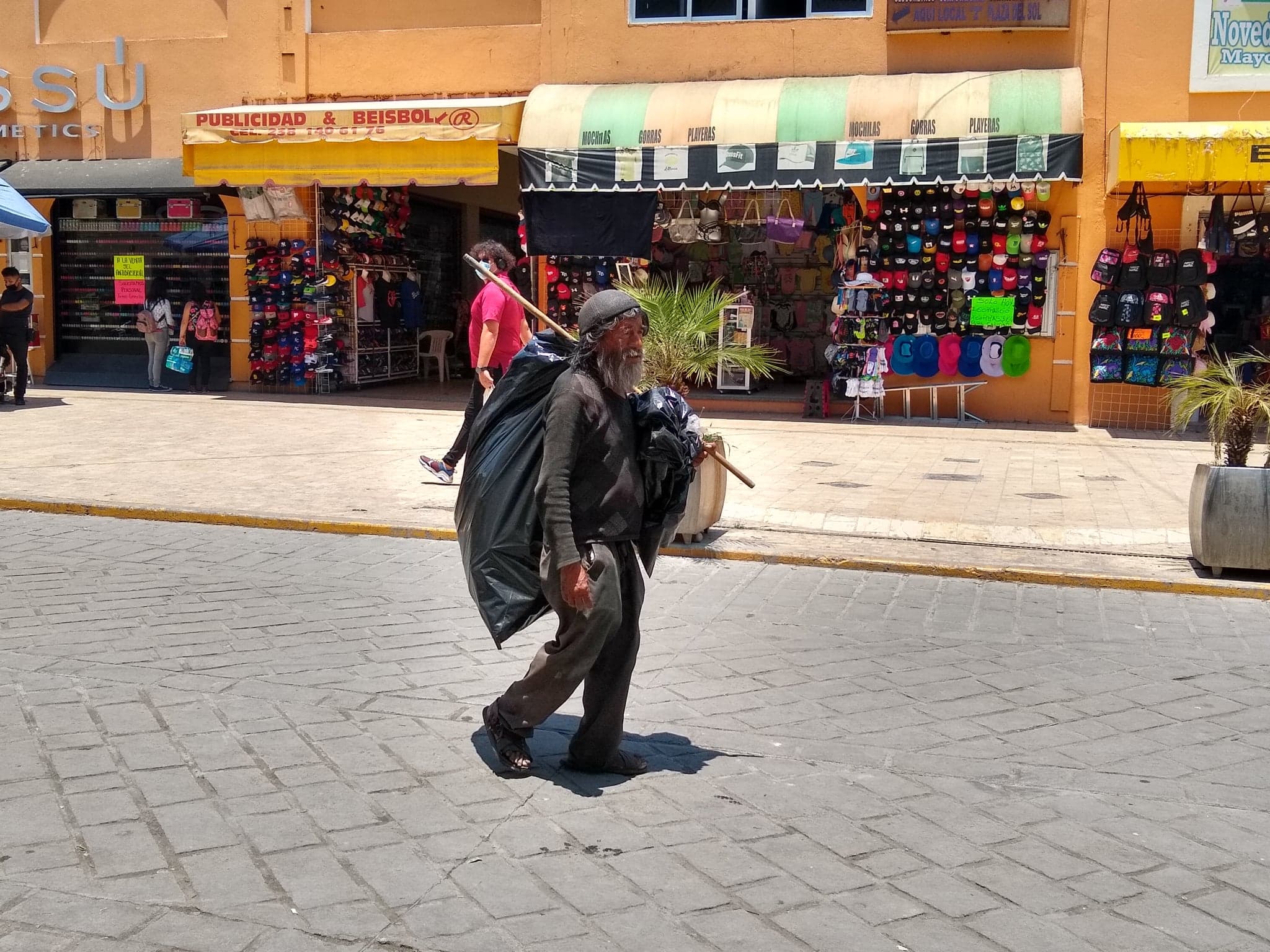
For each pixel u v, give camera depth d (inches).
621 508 172.7
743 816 167.3
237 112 641.6
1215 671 240.7
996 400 619.2
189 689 213.3
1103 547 340.8
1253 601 297.7
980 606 289.4
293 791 171.3
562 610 171.6
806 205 635.5
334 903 140.2
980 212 602.2
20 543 330.6
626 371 170.7
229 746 187.5
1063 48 601.9
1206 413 331.3
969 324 612.7
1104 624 275.4
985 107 571.8
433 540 341.1
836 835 161.6
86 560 311.6
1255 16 582.6
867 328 616.1
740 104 598.9
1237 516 302.8
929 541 346.3
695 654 244.8
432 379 814.5
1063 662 245.0
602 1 650.8
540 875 148.2
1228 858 157.2
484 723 188.7
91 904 138.8
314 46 700.7
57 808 164.1
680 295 323.9
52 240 754.8
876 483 435.5
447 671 227.5
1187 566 322.0
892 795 175.5
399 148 624.4
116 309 755.4
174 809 164.4
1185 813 171.2
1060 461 495.5
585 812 167.5
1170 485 441.1
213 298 739.4
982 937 136.0
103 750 184.9
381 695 212.5
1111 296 587.5
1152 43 590.9
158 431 542.3
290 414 615.2
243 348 724.0
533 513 173.5
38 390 722.2
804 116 587.8
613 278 638.5
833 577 314.3
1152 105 593.6
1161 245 591.5
